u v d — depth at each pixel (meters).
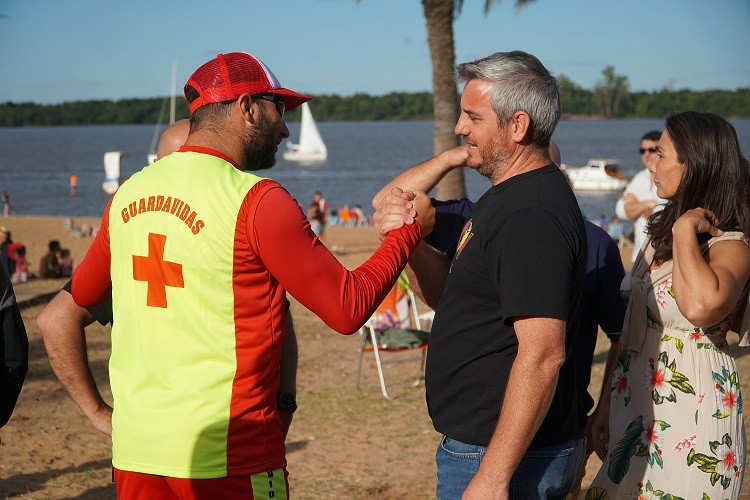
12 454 5.55
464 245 2.57
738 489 2.86
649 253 2.94
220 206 2.27
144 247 2.32
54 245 14.80
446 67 11.88
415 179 3.10
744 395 6.35
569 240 2.38
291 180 75.00
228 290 2.28
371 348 7.24
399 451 5.65
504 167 2.53
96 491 4.96
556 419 2.56
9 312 2.93
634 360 2.92
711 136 2.81
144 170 2.44
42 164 107.62
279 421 2.44
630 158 110.19
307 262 2.28
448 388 2.60
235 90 2.40
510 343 2.49
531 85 2.46
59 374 2.79
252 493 2.32
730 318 2.81
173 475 2.28
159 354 2.31
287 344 2.73
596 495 2.98
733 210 2.77
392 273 2.47
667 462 2.80
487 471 2.28
